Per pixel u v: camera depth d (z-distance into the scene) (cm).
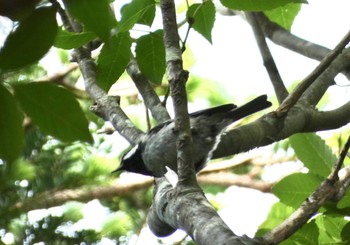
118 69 801
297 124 802
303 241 694
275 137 781
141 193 1239
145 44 810
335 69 936
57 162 1184
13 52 360
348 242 694
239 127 782
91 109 884
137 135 857
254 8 730
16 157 383
